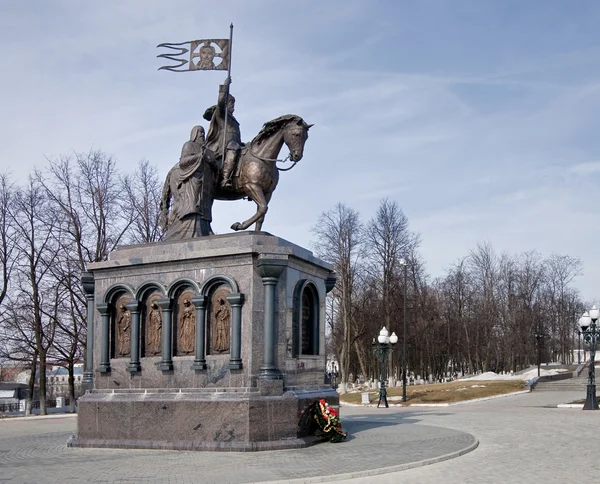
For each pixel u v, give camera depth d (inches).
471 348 3038.9
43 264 1662.2
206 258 654.5
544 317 3265.3
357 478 468.1
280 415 610.9
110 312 702.5
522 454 597.3
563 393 1750.7
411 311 2529.5
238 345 625.3
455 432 755.4
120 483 442.6
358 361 2992.1
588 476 480.1
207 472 481.4
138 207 1758.1
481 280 3093.0
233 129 742.5
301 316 680.4
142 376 670.5
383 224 2384.4
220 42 737.6
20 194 1665.8
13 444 707.4
